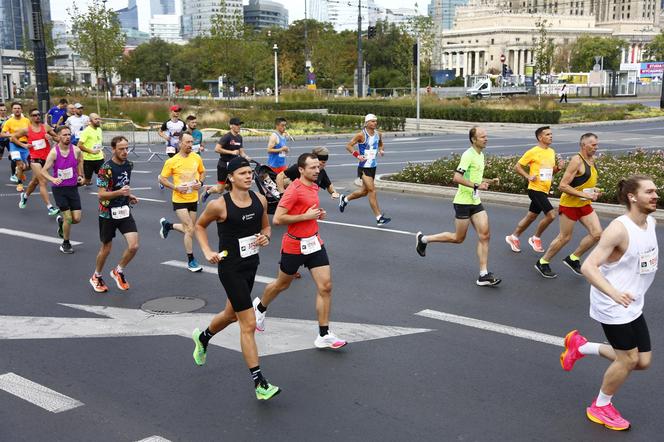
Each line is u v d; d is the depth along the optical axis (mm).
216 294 8625
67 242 10906
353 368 6250
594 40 112188
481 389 5777
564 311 7859
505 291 8672
